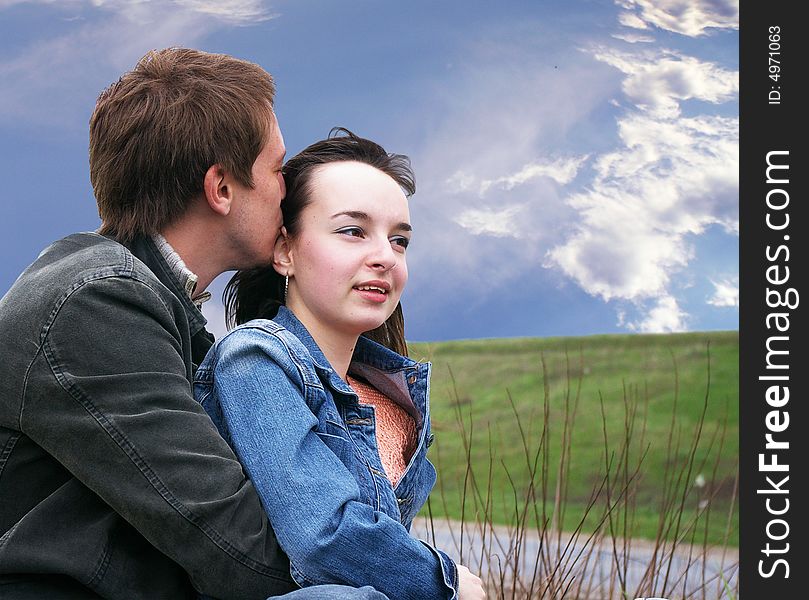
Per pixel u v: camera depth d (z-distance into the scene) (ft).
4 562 4.59
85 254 5.00
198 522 4.67
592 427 25.20
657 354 31.58
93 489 4.70
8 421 4.75
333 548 4.84
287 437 5.02
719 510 14.99
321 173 5.76
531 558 9.37
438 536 10.71
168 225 5.60
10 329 4.79
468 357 31.65
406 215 5.82
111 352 4.74
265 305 6.22
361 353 6.27
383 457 6.00
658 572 8.48
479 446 24.11
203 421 4.86
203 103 5.53
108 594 4.73
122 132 5.51
